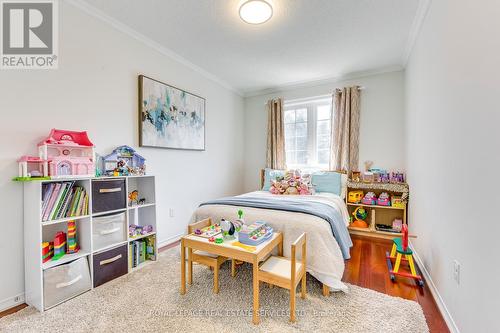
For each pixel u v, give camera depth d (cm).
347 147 342
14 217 166
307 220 185
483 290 106
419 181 232
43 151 171
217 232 188
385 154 334
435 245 177
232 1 197
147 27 237
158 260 238
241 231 166
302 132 400
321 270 169
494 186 99
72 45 198
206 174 360
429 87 196
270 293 176
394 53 289
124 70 239
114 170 220
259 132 443
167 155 291
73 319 148
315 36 251
